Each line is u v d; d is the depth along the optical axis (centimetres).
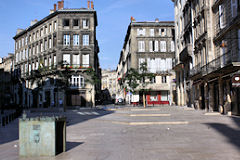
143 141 760
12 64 6084
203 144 700
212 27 2227
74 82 4297
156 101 4888
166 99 4903
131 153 595
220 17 1955
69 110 3228
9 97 6050
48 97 4534
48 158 543
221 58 1969
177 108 2852
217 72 1847
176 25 3684
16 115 2105
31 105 4984
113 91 10944
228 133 910
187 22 3056
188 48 2858
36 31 5062
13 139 855
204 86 2397
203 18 2398
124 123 1285
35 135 561
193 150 620
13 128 1238
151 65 4906
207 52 2248
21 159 538
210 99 2227
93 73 4072
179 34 3478
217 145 684
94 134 929
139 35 4959
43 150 561
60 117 595
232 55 1773
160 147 664
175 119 1430
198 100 2606
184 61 3209
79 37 4428
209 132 947
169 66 4922
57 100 4269
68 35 4444
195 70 2606
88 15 4453
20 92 5459
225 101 1891
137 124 1255
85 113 2362
